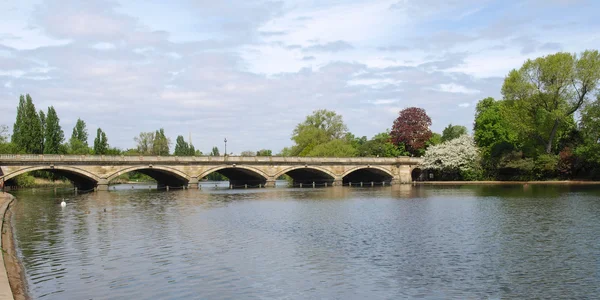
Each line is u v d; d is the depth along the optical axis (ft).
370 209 222.07
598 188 327.47
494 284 96.94
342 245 134.41
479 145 472.85
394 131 572.92
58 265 112.47
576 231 152.25
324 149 544.62
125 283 98.37
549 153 396.37
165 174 437.58
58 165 351.87
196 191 380.17
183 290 93.97
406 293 91.86
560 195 275.39
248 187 455.63
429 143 561.84
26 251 127.85
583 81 364.99
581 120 393.50
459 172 479.82
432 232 153.99
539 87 378.73
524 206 220.84
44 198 303.68
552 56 370.94
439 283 97.76
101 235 152.05
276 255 122.21
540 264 111.86
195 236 149.59
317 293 92.12
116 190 403.95
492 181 440.45
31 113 460.14
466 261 114.93
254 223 177.99
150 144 652.48
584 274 103.50
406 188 398.01
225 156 424.05
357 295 90.89
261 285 97.04
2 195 280.51
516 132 385.50
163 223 178.70
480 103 522.88
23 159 337.11
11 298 68.59
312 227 166.91
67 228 166.71
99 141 572.51
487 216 188.96
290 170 454.81
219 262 115.03
